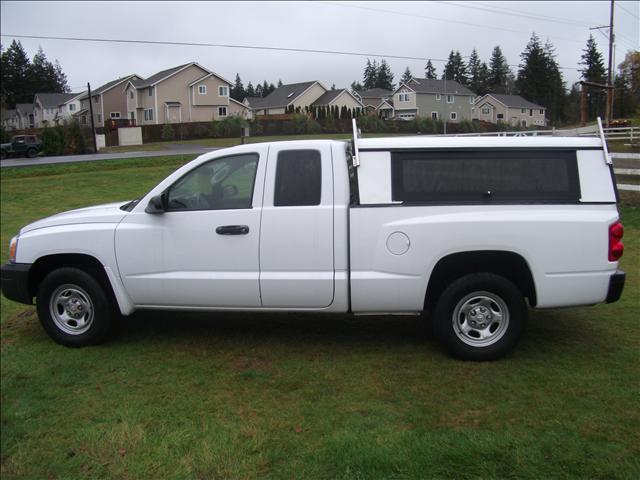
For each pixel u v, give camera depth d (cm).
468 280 461
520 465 321
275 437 363
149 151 4103
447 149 455
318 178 470
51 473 339
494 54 8475
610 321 564
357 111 6544
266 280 474
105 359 502
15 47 9944
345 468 326
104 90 6988
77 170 2811
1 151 3659
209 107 6444
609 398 398
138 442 364
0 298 747
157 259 495
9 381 462
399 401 404
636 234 937
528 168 455
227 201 488
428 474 318
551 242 445
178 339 546
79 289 523
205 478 325
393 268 457
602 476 310
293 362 482
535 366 458
